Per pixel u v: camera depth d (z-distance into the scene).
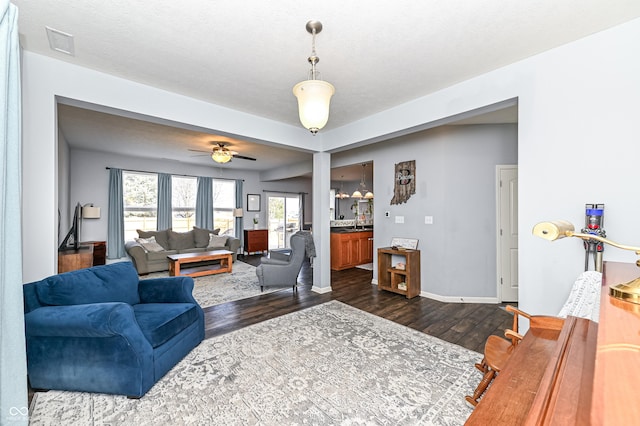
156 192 6.59
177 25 1.79
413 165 4.29
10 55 1.12
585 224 1.86
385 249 4.27
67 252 3.71
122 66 2.30
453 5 1.60
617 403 0.45
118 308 1.81
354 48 2.03
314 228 4.36
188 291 2.56
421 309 3.51
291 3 1.58
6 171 1.12
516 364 1.33
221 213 7.71
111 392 1.83
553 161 2.04
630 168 1.75
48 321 1.77
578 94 1.94
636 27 1.73
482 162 3.82
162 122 2.84
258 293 4.20
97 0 1.57
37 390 1.89
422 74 2.41
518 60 2.20
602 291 0.97
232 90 2.74
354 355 2.35
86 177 5.63
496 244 3.79
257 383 1.97
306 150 4.13
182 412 1.69
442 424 1.59
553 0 1.57
